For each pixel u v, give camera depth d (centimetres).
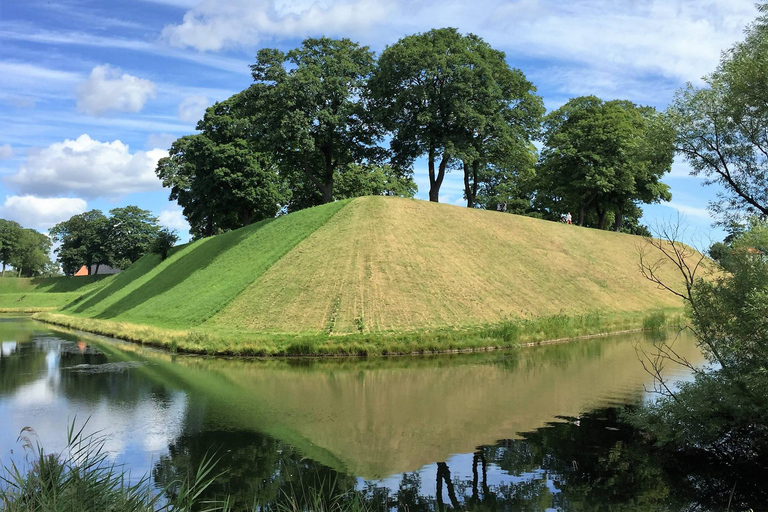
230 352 2714
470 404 1681
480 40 4928
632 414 1366
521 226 5044
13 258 11688
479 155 4881
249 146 6050
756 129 1537
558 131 6081
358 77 5097
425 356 2617
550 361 2434
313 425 1478
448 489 1066
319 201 7006
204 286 4212
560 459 1227
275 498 1015
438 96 4547
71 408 1664
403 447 1300
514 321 3359
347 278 3528
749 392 1180
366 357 2608
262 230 4872
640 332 3469
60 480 812
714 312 1271
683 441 1270
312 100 4747
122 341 3394
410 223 4306
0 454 1232
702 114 1588
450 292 3538
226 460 1214
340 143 5150
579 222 6069
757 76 1462
